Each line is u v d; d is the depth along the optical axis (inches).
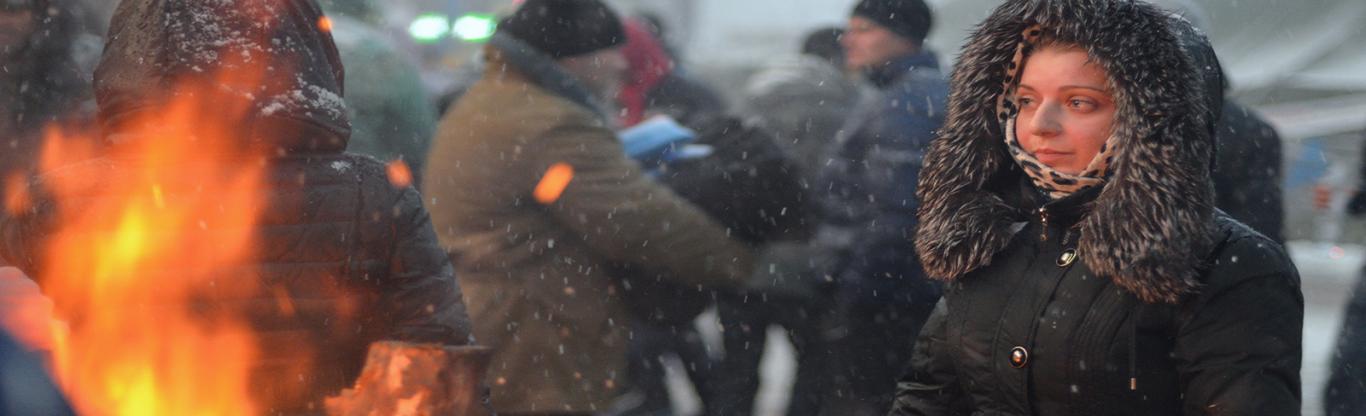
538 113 189.3
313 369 126.0
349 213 125.8
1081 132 113.8
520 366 188.4
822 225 223.1
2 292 95.3
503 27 195.6
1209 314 108.7
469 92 196.1
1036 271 115.5
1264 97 582.9
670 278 195.2
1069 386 113.2
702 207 212.8
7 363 92.8
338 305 125.8
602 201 189.0
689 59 740.7
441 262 130.8
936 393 125.6
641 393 279.9
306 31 126.0
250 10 123.0
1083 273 113.0
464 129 192.5
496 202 189.3
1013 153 117.6
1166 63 109.1
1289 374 108.5
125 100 121.4
